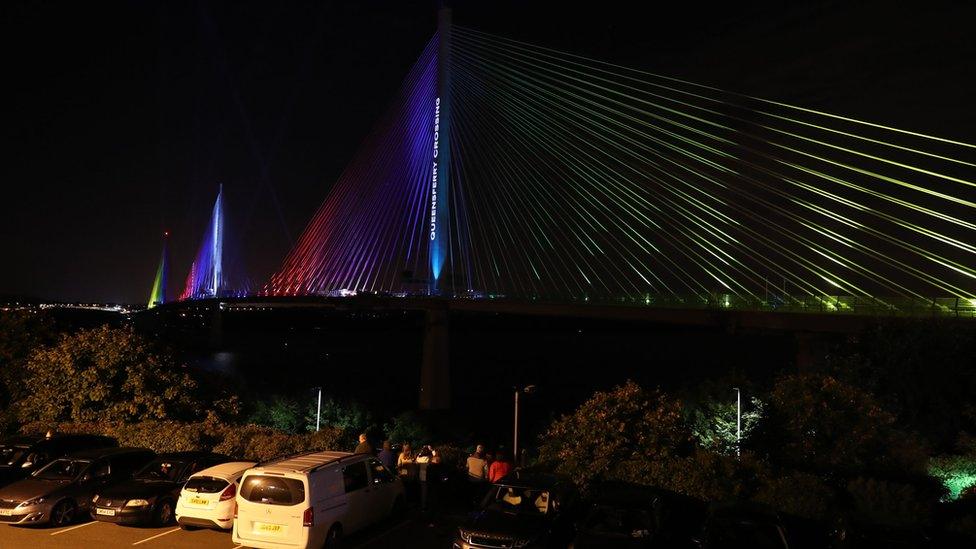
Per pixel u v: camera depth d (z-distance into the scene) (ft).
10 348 87.45
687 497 47.78
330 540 40.81
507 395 223.10
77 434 62.34
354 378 245.65
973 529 47.11
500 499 42.86
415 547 43.80
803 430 61.57
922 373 88.33
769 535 37.58
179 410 77.41
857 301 139.85
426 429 150.00
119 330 80.02
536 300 199.41
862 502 48.98
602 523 39.58
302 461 42.68
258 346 356.79
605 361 292.40
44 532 46.24
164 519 47.67
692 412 107.24
